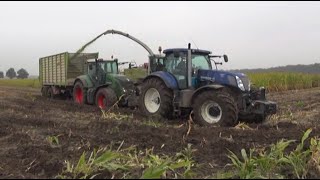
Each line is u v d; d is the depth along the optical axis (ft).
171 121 34.65
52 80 66.23
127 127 29.25
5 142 24.26
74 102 53.47
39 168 18.12
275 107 32.42
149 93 36.86
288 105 49.16
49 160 19.06
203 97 31.68
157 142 23.72
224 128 28.63
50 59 66.54
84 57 60.64
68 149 21.84
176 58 35.53
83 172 16.39
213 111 31.53
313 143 19.88
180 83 34.65
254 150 20.31
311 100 55.62
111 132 27.04
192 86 34.22
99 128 28.91
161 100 35.01
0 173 17.56
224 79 32.55
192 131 27.12
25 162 19.29
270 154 18.35
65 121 32.50
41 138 25.23
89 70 52.39
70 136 25.26
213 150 21.76
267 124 32.01
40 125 30.81
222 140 23.45
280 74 87.35
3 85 134.82
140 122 32.14
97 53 60.75
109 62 51.21
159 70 38.34
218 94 30.89
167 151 21.72
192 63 35.12
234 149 21.89
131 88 45.60
